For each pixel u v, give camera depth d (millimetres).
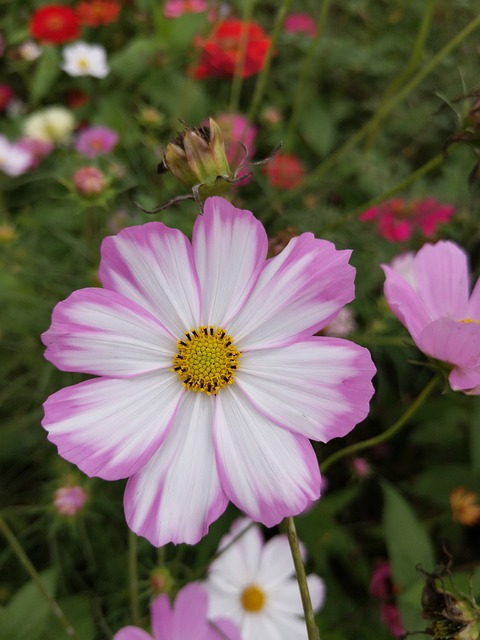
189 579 231
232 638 179
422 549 243
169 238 162
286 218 328
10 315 329
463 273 196
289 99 427
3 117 472
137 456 151
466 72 411
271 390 159
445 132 408
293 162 353
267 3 455
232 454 154
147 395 159
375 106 420
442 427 321
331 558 314
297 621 244
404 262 306
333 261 160
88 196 256
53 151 400
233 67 379
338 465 336
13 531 305
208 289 166
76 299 156
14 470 323
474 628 172
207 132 176
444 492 313
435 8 433
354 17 464
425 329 170
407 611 216
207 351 161
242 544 245
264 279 165
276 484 149
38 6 480
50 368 298
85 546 283
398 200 341
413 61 325
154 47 395
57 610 215
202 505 151
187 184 177
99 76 411
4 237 326
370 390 151
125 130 392
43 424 149
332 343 158
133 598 218
